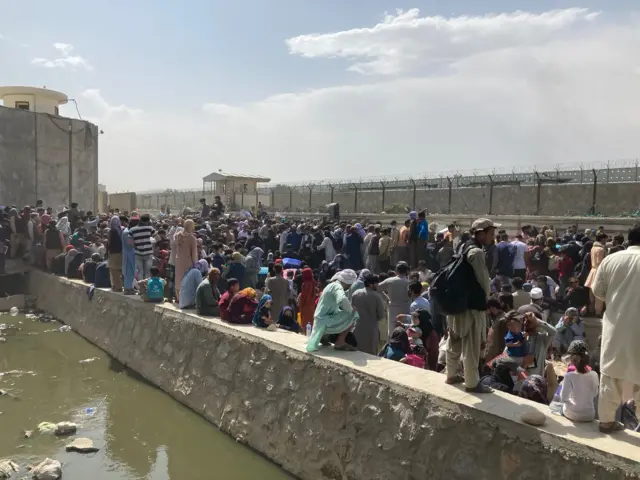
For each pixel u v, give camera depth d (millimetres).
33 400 9047
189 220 10547
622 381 3943
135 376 10320
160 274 12414
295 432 6469
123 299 11820
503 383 5836
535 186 23500
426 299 8328
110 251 12648
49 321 15039
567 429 4070
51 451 7168
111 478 6449
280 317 8578
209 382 8367
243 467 6727
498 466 4316
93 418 8336
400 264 8500
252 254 12086
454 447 4668
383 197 29859
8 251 17734
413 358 6461
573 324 9047
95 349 12242
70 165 23703
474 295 4824
